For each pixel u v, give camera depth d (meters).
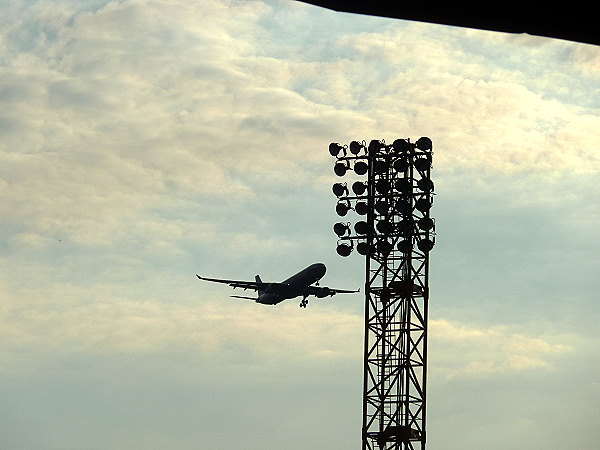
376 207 159.38
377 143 162.62
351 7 17.69
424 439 155.38
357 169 163.12
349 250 162.50
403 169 159.12
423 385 157.00
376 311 159.12
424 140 161.25
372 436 155.62
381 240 158.50
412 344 158.00
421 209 159.00
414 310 158.62
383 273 160.50
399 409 155.62
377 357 157.62
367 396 157.00
